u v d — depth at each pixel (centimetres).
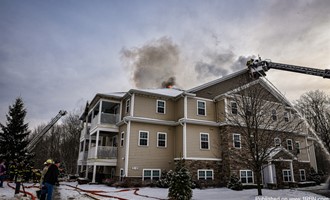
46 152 4500
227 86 2202
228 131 1897
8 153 2252
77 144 4147
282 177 1908
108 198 1041
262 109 1355
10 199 887
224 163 1875
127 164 1711
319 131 2684
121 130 1989
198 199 1085
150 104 1975
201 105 2025
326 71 1570
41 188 693
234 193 1351
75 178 2542
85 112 2527
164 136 1947
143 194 1210
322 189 1650
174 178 1030
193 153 1827
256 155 1251
